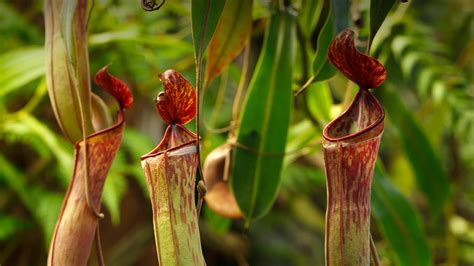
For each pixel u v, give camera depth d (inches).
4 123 55.6
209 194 34.1
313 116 39.1
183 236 24.5
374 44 43.3
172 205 24.5
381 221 39.3
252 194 33.0
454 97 59.4
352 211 24.3
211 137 56.5
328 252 24.5
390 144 79.5
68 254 25.8
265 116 33.5
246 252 90.2
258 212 33.0
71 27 26.6
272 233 105.1
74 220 26.0
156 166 24.5
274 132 33.4
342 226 24.3
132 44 58.7
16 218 60.8
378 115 24.7
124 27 63.4
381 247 70.4
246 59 34.6
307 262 101.6
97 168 26.5
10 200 65.7
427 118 71.3
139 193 78.1
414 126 45.1
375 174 40.5
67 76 27.0
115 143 26.7
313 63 29.4
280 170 33.4
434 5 102.5
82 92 27.0
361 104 25.2
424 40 61.3
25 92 62.1
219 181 34.1
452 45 77.5
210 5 25.2
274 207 95.7
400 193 40.4
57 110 27.1
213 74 32.2
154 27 64.7
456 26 80.7
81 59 27.1
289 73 33.6
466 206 91.7
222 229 46.6
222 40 31.9
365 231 24.4
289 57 33.6
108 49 59.4
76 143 26.7
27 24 65.7
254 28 45.1
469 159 83.1
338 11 29.4
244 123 33.5
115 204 51.7
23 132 53.4
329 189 24.6
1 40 65.7
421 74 59.9
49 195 56.9
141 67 63.2
